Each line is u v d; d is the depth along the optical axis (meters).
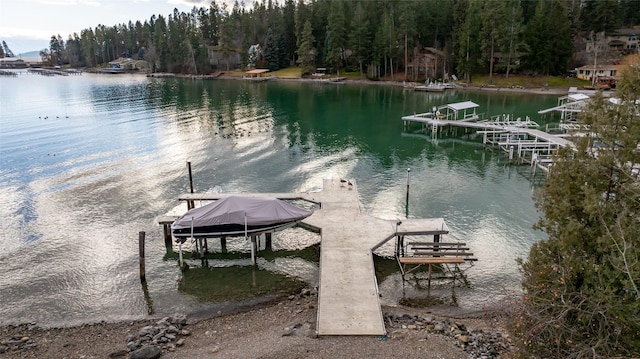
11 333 17.44
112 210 30.67
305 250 25.08
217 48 160.38
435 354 14.60
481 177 38.28
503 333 16.53
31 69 193.25
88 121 62.78
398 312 18.34
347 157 44.69
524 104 78.00
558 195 13.82
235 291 20.91
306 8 135.75
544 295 13.35
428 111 71.56
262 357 14.52
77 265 23.23
